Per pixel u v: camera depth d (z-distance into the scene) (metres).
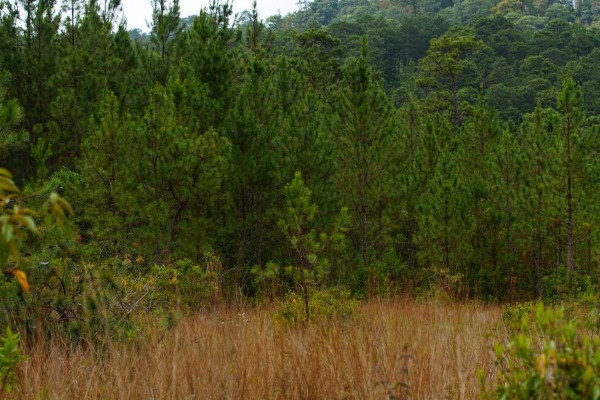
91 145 12.62
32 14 17.77
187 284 8.51
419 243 17.19
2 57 16.66
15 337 3.68
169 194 12.57
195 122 13.85
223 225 14.85
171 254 12.45
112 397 3.49
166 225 12.62
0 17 17.30
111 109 12.84
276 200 14.52
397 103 57.31
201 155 12.34
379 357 3.92
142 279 6.77
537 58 66.81
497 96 58.62
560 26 82.38
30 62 17.05
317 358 3.81
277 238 14.77
